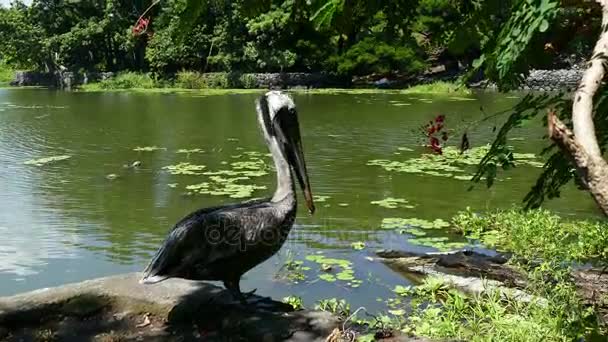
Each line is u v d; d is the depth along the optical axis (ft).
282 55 122.72
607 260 26.07
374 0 15.34
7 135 61.21
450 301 21.57
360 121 71.41
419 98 98.99
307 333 16.57
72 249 27.71
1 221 31.68
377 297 22.74
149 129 66.03
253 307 17.81
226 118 76.07
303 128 66.28
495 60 11.63
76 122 72.23
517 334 18.30
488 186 13.16
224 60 125.80
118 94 115.96
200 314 17.63
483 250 27.94
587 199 36.83
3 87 143.84
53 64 153.17
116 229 30.58
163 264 16.42
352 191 38.52
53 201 35.60
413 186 39.83
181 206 34.47
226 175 42.39
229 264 16.63
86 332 17.02
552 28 11.66
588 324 18.15
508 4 13.08
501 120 68.08
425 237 29.76
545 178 14.82
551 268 24.06
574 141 7.03
